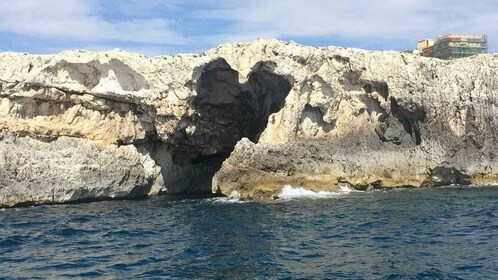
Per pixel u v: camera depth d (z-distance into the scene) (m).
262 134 42.03
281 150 39.91
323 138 42.72
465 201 33.59
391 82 43.06
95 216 29.64
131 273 17.25
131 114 40.44
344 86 43.78
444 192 38.53
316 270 17.52
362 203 33.47
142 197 40.25
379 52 44.25
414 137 43.47
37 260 19.09
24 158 34.56
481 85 44.44
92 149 37.78
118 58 40.09
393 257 19.11
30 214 30.30
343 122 43.38
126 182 38.66
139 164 39.91
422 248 20.50
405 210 30.25
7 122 36.31
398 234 23.34
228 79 46.00
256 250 20.56
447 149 42.50
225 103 47.09
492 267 17.48
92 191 36.69
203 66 41.97
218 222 27.41
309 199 36.09
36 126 37.16
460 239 22.09
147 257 19.50
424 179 42.38
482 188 40.81
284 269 17.67
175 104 41.03
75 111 39.25
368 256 19.34
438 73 44.12
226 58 43.56
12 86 36.94
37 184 34.53
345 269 17.58
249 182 38.44
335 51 43.44
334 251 20.22
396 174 42.25
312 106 42.59
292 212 30.38
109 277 16.78
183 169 45.19
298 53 42.41
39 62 38.12
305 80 42.47
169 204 35.41
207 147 46.31
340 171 41.19
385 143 43.16
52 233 24.31
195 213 30.89
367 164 41.88
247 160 38.78
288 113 41.62
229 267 18.00
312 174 40.31
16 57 37.81
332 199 35.81
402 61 44.03
